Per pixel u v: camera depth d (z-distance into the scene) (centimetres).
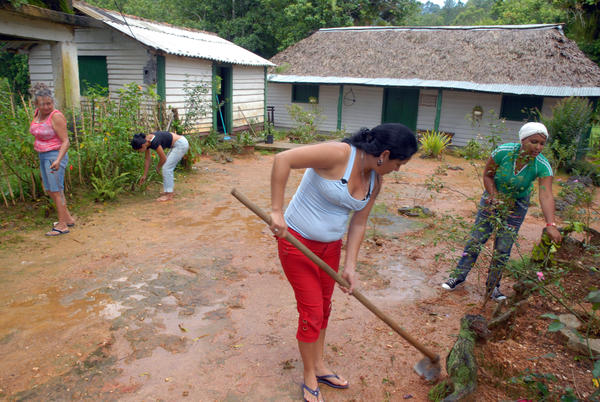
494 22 3691
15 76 2094
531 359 290
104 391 288
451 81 1552
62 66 830
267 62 1669
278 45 2794
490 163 407
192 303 409
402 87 1767
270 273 479
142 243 554
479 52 1614
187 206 732
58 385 292
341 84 1706
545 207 380
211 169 1058
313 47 1942
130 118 855
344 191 250
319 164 243
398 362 328
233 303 411
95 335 351
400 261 530
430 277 488
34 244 537
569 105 1255
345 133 1727
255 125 1702
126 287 435
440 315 402
